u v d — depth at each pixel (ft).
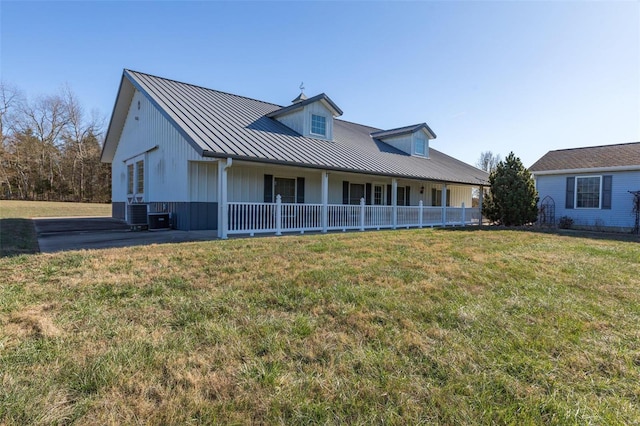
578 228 50.03
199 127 31.48
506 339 9.00
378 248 22.39
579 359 8.02
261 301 11.37
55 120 119.85
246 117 40.98
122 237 27.89
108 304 10.81
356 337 8.89
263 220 32.04
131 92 46.93
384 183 53.01
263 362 7.48
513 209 47.57
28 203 92.22
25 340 8.15
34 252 18.48
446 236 30.86
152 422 5.47
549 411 6.08
